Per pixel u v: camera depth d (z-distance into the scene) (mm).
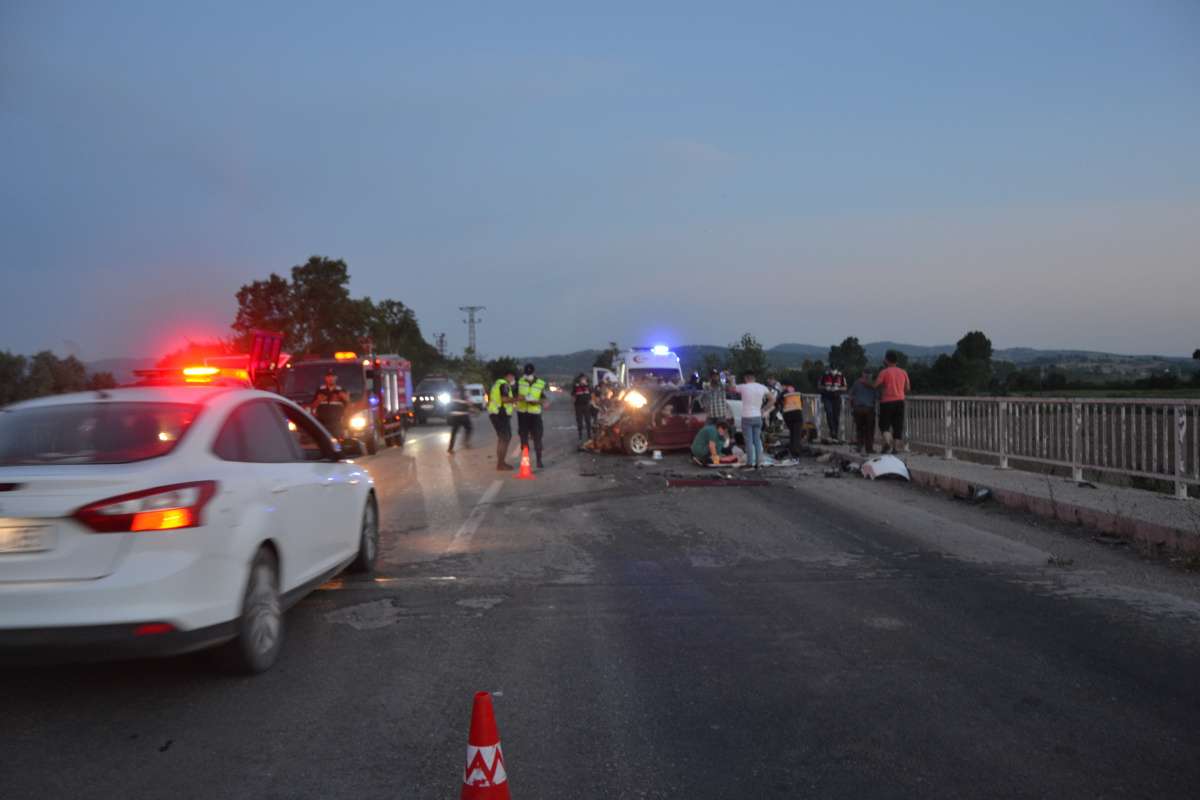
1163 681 5098
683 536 9828
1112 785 3844
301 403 20797
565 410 55312
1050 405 12789
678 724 4555
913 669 5352
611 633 6148
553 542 9516
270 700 4906
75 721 4613
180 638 4609
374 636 6105
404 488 14406
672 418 19797
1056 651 5652
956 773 3971
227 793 3814
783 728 4492
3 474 4617
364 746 4301
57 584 4430
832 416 20281
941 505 11875
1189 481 10195
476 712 3209
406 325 68500
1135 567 8031
